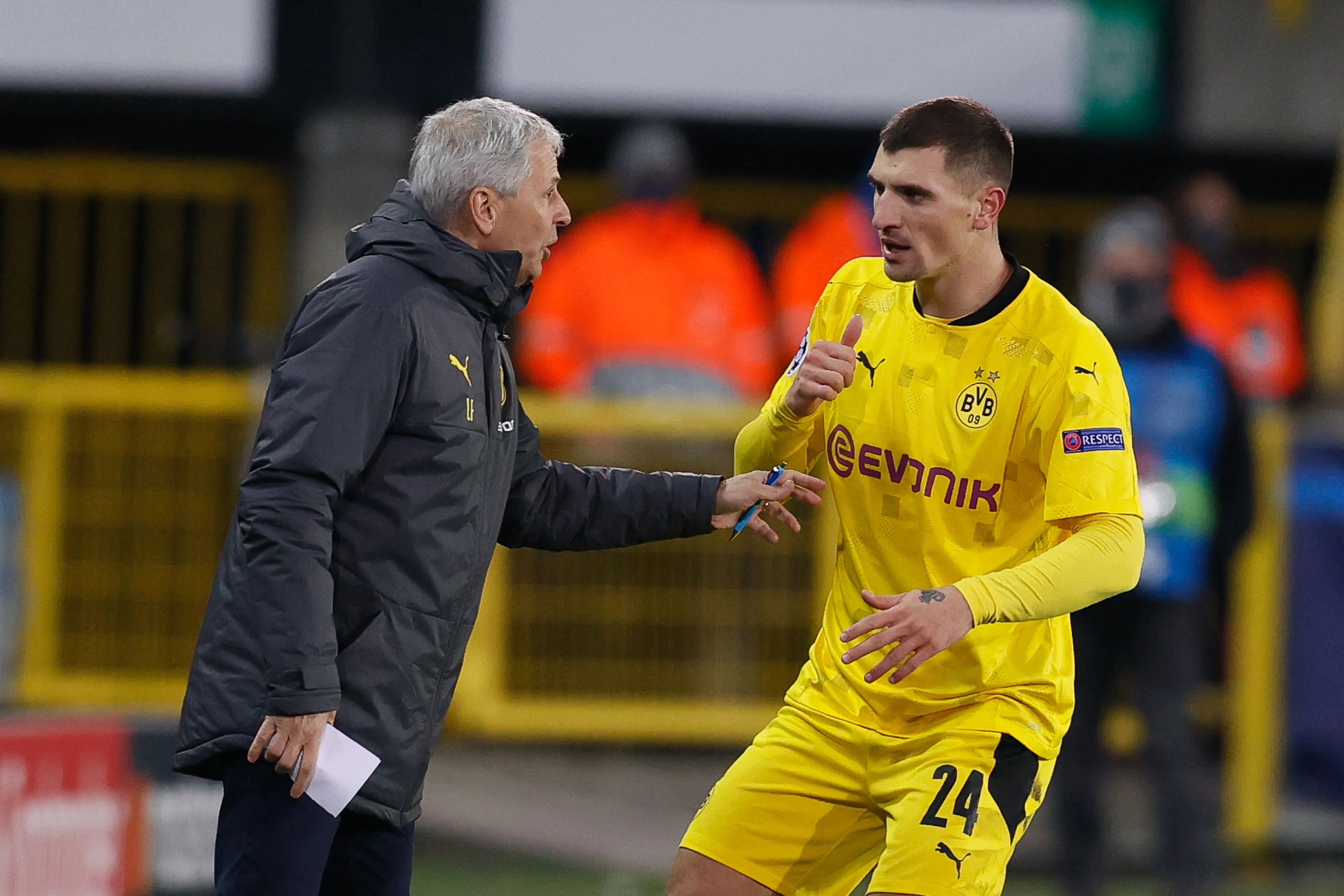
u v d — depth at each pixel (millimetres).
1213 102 35281
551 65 34250
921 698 13359
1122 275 22625
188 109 33812
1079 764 22562
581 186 35156
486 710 26281
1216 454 22500
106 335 35031
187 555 26891
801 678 14203
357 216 33938
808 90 34562
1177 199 31531
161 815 18969
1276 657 25328
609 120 34344
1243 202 36531
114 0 33625
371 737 12836
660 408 26188
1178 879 22344
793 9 34469
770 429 13930
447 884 23453
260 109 33844
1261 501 25172
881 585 13594
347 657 12789
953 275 13125
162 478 26828
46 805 17922
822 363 13094
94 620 26688
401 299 12750
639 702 26703
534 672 26547
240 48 33844
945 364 13219
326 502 12469
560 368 28266
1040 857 25531
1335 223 33062
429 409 12820
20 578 26344
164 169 35062
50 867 17906
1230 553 22656
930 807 13031
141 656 26828
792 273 30000
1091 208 36375
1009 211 36375
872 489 13500
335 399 12461
